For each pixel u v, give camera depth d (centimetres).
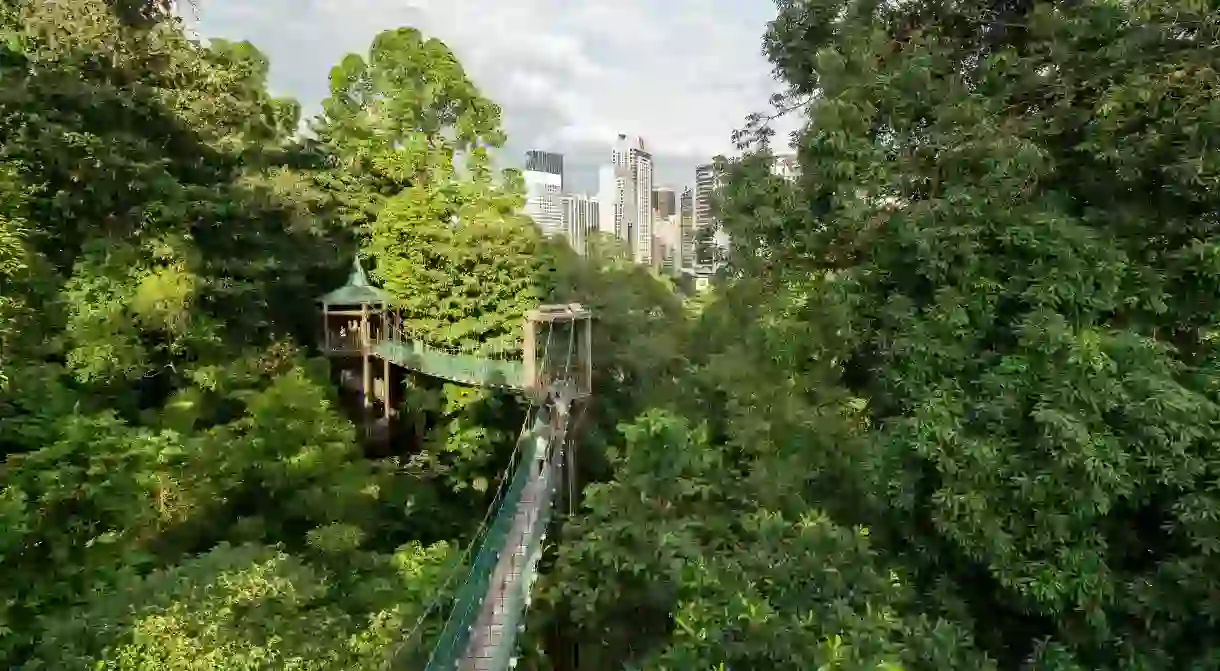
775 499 707
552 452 1299
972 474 566
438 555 1102
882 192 746
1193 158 570
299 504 1126
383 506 1462
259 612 684
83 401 1039
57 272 1145
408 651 762
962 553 623
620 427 801
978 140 681
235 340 1402
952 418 592
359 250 2120
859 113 778
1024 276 615
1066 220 621
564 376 1558
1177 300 609
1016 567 550
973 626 628
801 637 505
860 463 669
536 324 1548
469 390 1775
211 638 630
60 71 1312
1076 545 539
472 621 857
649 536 698
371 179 2330
